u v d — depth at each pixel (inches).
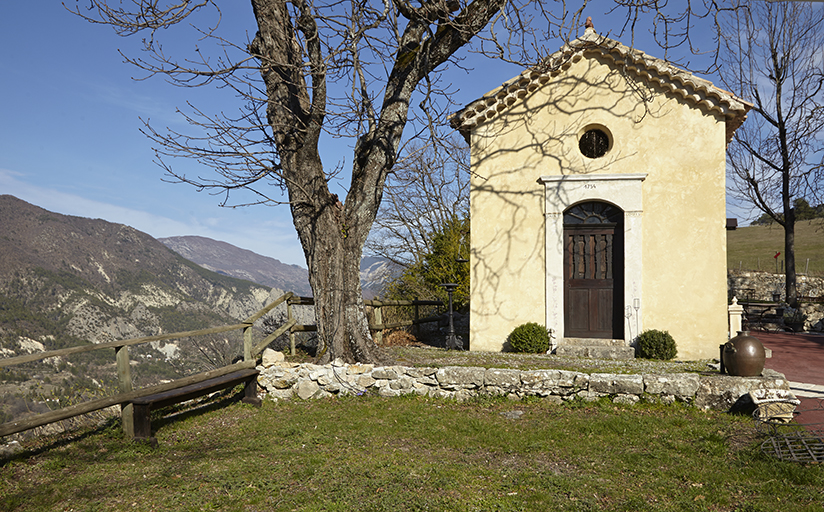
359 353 351.9
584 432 251.3
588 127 450.6
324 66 313.1
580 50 438.3
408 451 227.6
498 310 453.1
